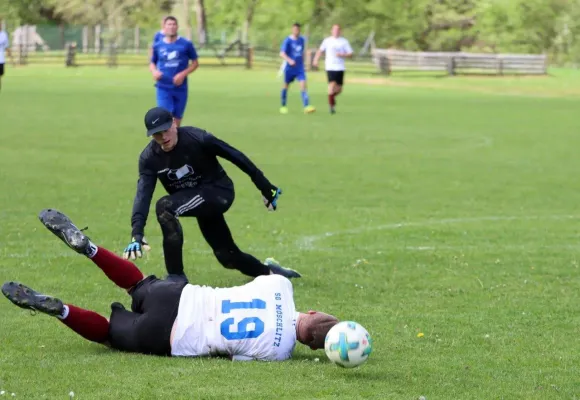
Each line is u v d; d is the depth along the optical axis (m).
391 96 93.44
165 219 17.66
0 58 73.56
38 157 44.62
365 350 14.89
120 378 14.57
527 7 187.38
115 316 16.30
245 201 34.44
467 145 54.12
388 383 14.74
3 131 55.38
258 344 15.70
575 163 47.34
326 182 39.47
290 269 22.92
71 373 14.82
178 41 46.06
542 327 18.69
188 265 24.02
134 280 16.62
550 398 14.28
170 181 20.08
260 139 54.38
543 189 38.97
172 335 15.80
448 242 27.83
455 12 187.00
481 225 30.78
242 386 14.27
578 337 18.00
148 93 88.50
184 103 46.94
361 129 61.44
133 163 43.44
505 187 39.34
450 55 134.62
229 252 21.38
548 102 89.00
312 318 15.96
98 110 70.56
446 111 77.12
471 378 15.20
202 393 13.89
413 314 19.48
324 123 64.69
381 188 38.25
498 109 80.00
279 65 142.88
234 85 103.69
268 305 15.91
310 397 13.86
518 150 52.38
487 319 19.22
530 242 28.06
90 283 21.62
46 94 85.00
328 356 15.05
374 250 26.38
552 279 23.22
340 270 23.72
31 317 18.52
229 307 15.88
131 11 197.50
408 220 31.42
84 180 38.12
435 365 15.88
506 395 14.37
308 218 31.36
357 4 182.50
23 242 26.11
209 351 15.82
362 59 148.50
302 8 184.75
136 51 165.38
